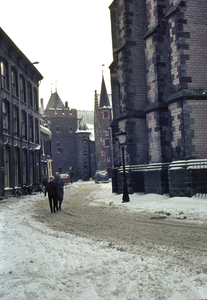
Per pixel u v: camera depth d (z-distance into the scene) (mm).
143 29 21062
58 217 12172
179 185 14992
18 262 5207
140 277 4418
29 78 30672
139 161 20203
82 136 77750
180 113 15609
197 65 15898
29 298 3707
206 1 16312
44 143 41406
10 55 24656
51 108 77500
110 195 21609
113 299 3701
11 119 24234
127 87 20406
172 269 4809
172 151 16141
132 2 21016
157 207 12930
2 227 9312
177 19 15805
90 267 4848
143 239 7312
